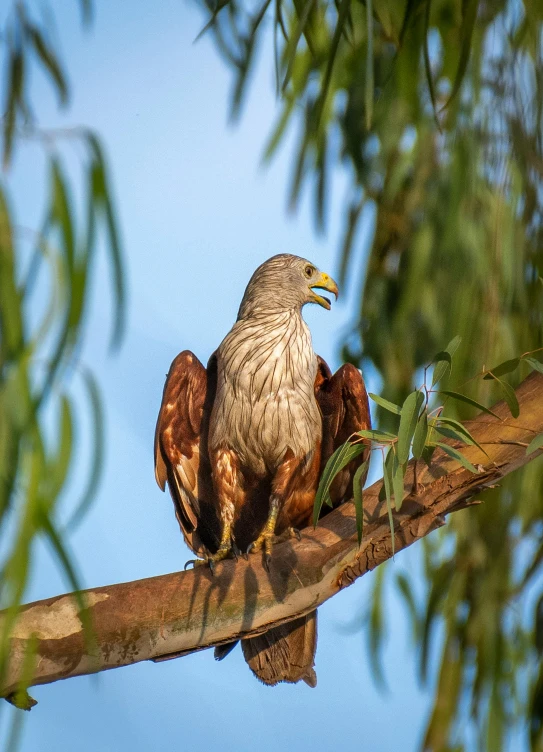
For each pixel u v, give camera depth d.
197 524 9.36
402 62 8.06
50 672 6.29
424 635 8.95
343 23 6.29
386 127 9.06
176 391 9.09
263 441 8.99
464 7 6.72
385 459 6.19
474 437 6.97
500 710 8.69
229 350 9.09
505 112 8.88
